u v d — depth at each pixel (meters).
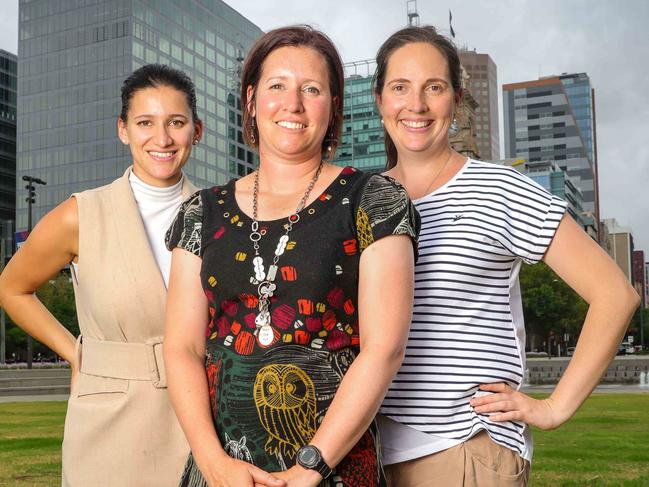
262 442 2.07
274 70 2.33
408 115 2.99
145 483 3.02
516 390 2.68
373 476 2.13
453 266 2.68
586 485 6.52
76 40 91.06
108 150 89.12
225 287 2.19
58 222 3.23
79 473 3.05
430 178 3.00
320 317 2.12
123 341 3.11
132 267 3.12
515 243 2.71
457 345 2.63
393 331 2.09
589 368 2.66
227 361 2.16
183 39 92.94
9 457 8.23
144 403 3.04
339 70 2.43
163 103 3.29
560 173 120.69
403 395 2.64
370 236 2.15
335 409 2.02
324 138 2.48
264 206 2.28
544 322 56.12
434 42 3.02
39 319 3.31
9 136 116.50
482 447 2.60
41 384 23.97
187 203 2.43
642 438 9.76
